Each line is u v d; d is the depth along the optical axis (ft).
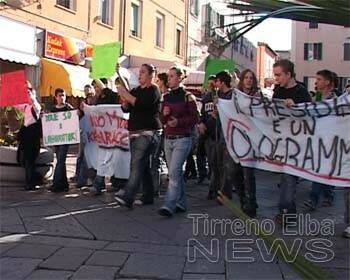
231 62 33.42
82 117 29.48
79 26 65.72
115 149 28.14
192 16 103.09
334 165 18.28
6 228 21.16
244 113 19.27
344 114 18.13
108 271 16.20
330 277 15.69
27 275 15.88
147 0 83.66
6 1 52.95
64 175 29.81
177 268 16.49
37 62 57.88
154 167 28.02
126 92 23.62
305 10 12.42
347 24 12.93
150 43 85.66
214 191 27.50
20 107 31.48
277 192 30.86
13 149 31.24
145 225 21.79
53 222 22.18
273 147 19.01
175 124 22.80
